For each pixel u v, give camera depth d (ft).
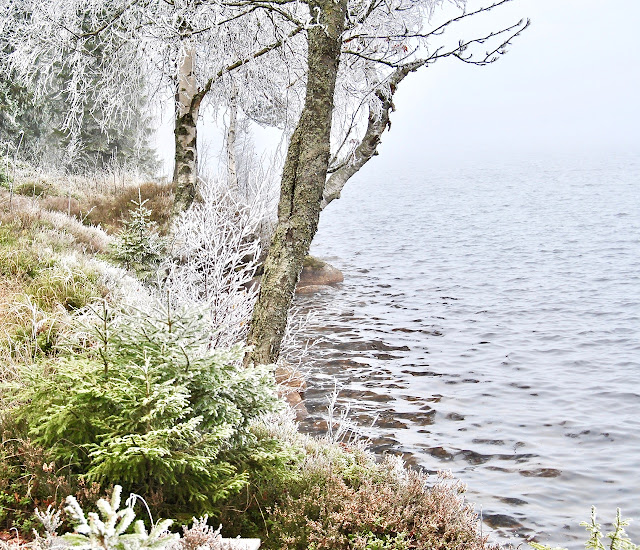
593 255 102.78
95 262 33.24
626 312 62.08
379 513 15.11
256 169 53.52
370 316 58.39
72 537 8.04
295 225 20.66
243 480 13.74
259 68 33.73
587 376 41.91
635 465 28.25
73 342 16.42
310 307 61.26
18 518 11.97
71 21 33.78
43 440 13.85
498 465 28.07
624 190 254.88
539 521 23.16
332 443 20.76
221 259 28.68
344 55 27.09
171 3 30.14
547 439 31.19
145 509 13.01
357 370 41.52
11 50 37.52
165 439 12.66
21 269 29.91
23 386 15.24
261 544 13.78
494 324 56.80
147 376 13.42
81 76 35.76
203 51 36.06
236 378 14.82
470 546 14.78
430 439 30.66
